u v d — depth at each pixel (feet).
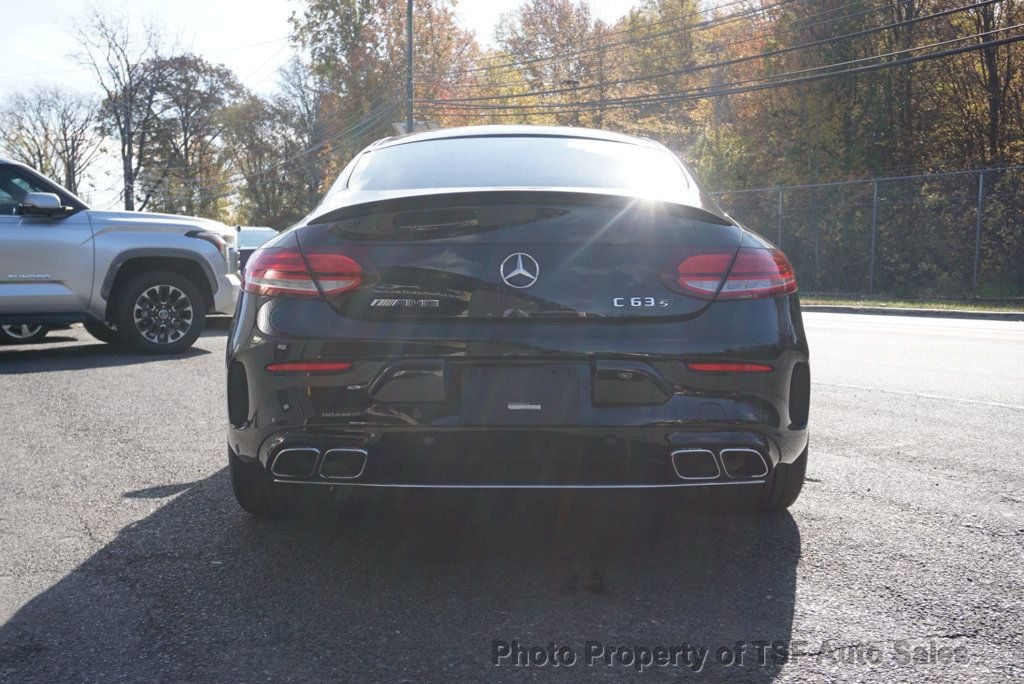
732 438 9.25
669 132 125.29
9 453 14.74
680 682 7.15
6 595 8.98
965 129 84.79
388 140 12.80
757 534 10.70
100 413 17.93
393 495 12.39
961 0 82.48
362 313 9.32
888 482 12.91
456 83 140.26
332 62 140.05
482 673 7.29
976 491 12.44
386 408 9.14
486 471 9.25
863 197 75.51
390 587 9.14
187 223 27.68
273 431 9.43
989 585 9.13
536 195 9.30
